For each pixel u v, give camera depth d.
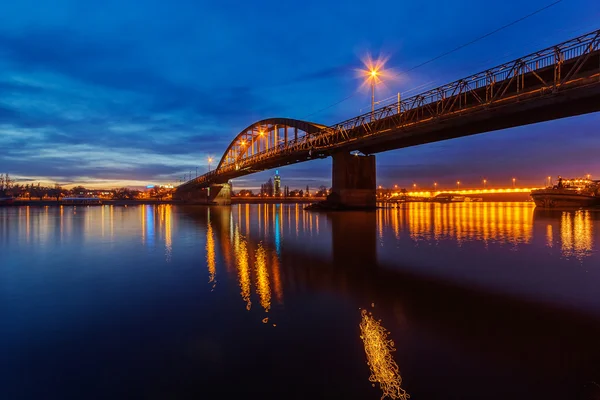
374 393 5.00
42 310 8.60
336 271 12.98
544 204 79.56
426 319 7.84
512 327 7.32
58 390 5.14
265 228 31.78
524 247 18.61
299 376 5.48
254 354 6.21
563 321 7.66
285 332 7.17
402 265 14.00
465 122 40.66
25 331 7.29
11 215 63.03
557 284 10.86
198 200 175.75
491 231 27.27
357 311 8.41
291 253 17.25
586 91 29.08
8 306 8.93
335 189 65.44
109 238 24.48
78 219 49.19
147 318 8.02
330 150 65.00
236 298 9.54
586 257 15.53
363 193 63.44
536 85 33.41
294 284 11.05
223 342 6.70
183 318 8.01
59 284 11.13
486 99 36.88
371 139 52.78
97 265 14.33
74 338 6.93
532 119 38.47
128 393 5.06
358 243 20.78
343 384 5.24
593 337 6.79
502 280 11.41
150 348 6.47
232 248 19.11
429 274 12.39
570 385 5.14
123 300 9.40
